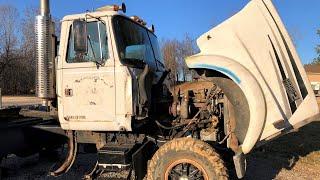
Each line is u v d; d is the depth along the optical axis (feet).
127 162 18.66
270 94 17.87
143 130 20.45
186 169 17.49
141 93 19.03
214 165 17.01
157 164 17.76
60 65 19.58
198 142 17.46
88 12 19.38
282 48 18.54
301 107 18.44
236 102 18.16
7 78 150.51
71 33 19.49
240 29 18.44
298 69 18.72
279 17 18.83
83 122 19.31
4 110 22.13
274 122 17.72
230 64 17.95
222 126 19.88
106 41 18.95
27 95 137.18
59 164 20.74
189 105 20.03
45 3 20.99
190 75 20.99
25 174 24.34
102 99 18.97
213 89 19.71
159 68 22.86
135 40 20.54
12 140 21.68
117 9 19.31
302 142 36.45
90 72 19.12
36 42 20.92
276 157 29.94
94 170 19.13
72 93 19.44
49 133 22.30
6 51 154.61
